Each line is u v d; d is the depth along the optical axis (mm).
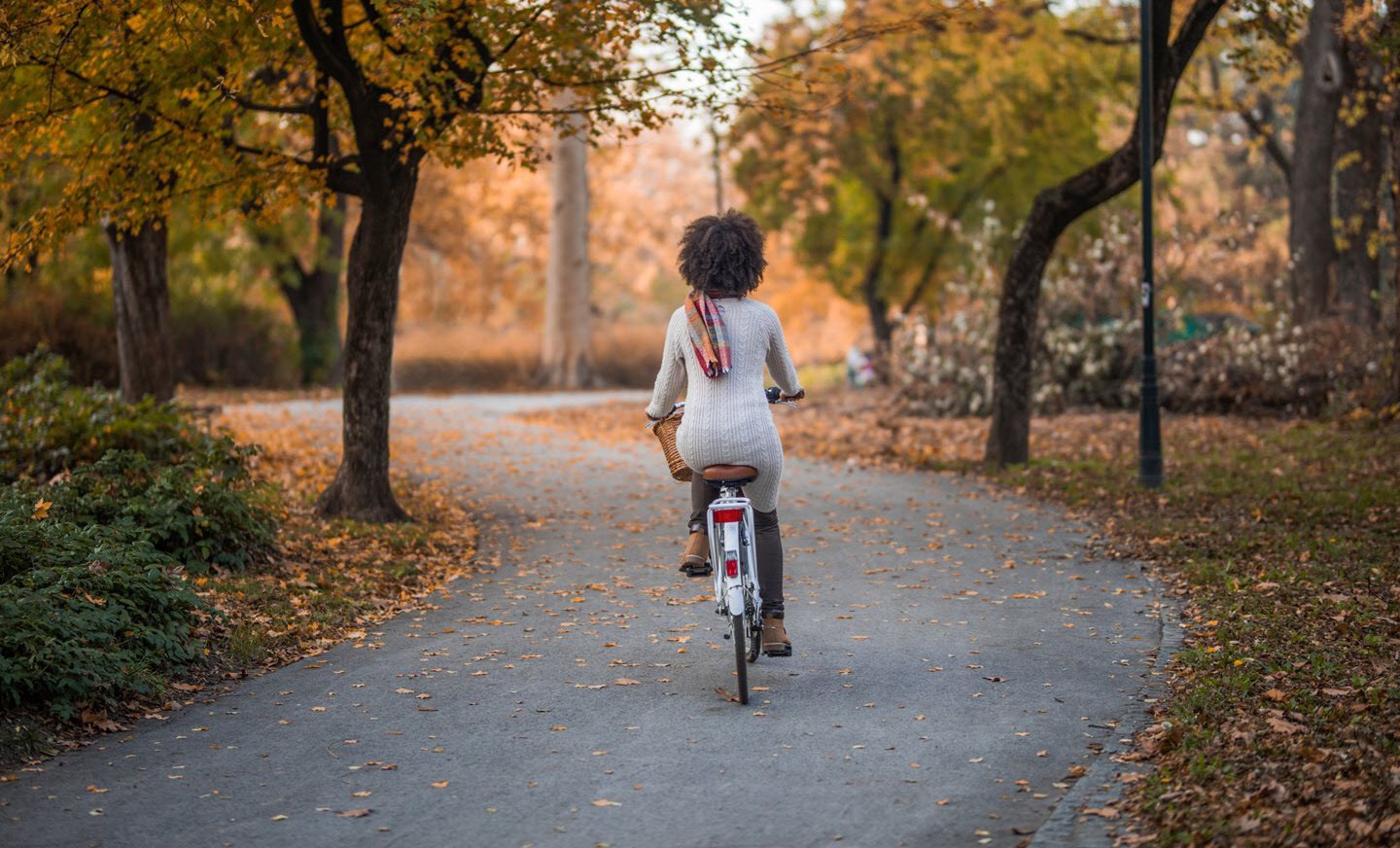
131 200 10742
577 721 6094
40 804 4980
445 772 5391
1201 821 4457
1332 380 19922
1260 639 7062
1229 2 13906
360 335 11445
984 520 11977
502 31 10492
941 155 31641
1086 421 19953
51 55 9281
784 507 12945
